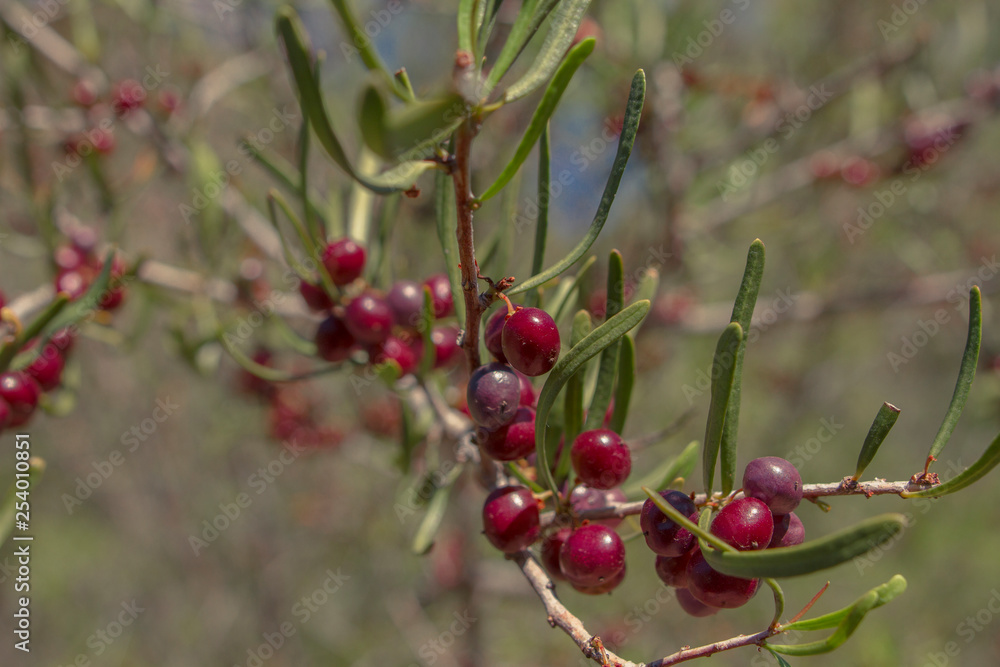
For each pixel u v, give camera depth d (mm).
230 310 311
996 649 606
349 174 141
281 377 214
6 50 281
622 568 169
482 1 145
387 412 383
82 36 311
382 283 219
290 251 209
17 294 489
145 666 634
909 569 617
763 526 154
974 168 538
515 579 484
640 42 363
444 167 149
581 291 188
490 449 169
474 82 142
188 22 403
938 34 413
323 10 375
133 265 229
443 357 212
